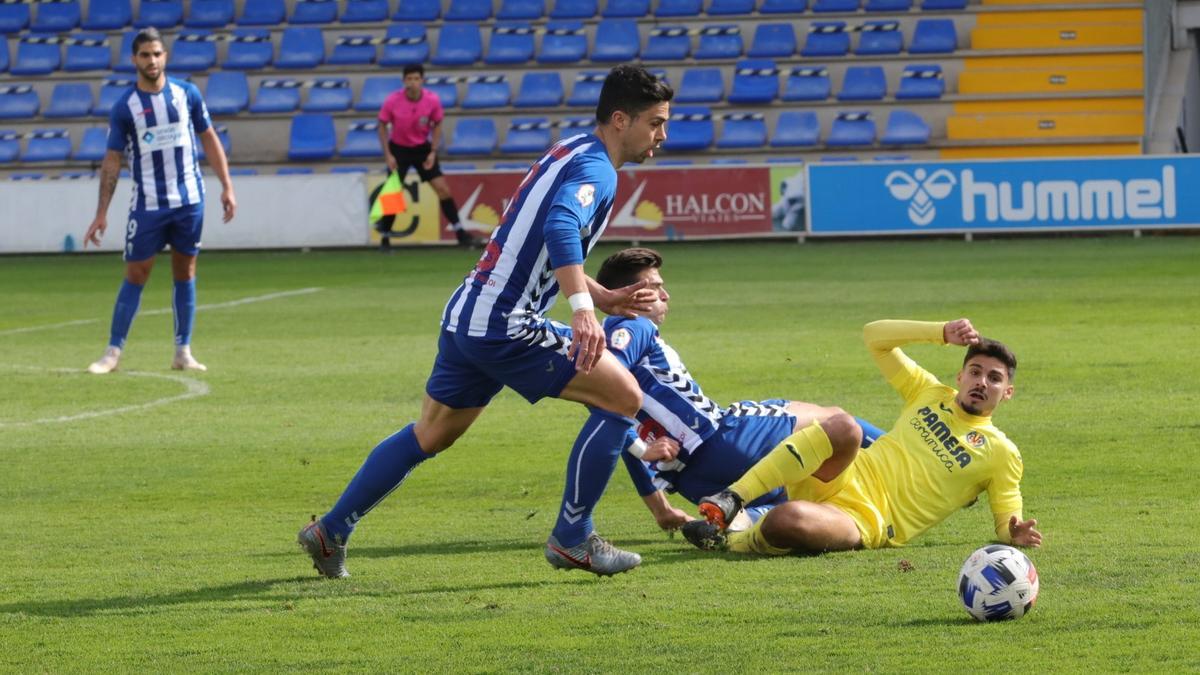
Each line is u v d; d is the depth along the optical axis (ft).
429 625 37.68
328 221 181.06
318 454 64.85
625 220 177.06
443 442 42.04
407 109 170.60
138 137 87.66
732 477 48.14
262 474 60.80
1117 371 81.10
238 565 45.24
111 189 88.69
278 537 49.44
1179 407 70.03
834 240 174.70
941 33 205.57
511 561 45.01
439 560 45.34
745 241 175.94
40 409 77.46
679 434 48.26
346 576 43.11
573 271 37.68
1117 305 110.01
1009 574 36.29
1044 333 96.73
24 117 211.41
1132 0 204.85
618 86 39.58
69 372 90.94
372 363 92.43
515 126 203.41
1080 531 46.80
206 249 182.80
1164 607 37.40
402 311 120.37
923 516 45.80
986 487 46.32
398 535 49.29
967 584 36.55
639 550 46.42
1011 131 196.75
